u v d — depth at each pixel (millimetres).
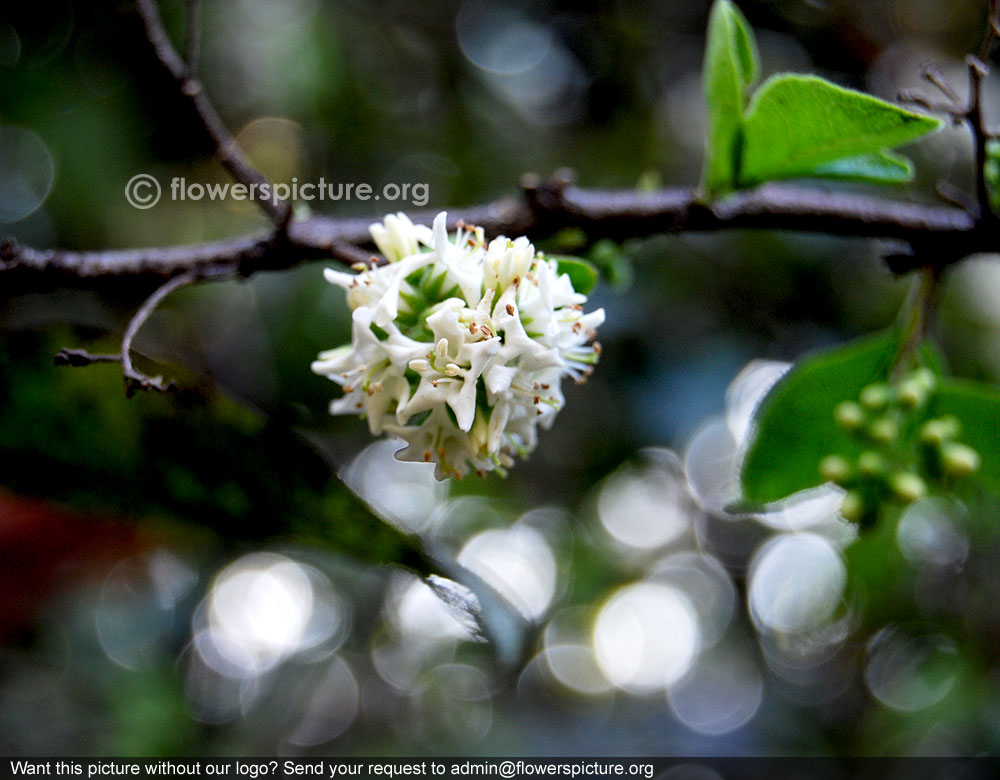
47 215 3682
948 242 1731
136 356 1248
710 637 5586
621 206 1801
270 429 1210
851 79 4523
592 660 5512
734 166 1722
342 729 4543
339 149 4051
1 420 1211
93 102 3543
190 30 1549
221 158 1555
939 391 1621
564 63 4535
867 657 5020
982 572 4469
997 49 3998
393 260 1516
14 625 2990
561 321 1539
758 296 3895
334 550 1220
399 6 4391
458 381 1428
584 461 3957
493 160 4262
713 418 3711
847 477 1574
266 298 3473
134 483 1236
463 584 1158
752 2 4418
